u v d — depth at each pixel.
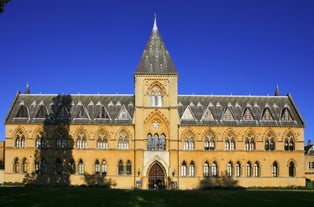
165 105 95.00
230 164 95.62
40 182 93.75
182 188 93.31
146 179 92.69
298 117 99.06
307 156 120.19
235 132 96.50
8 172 94.19
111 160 94.12
